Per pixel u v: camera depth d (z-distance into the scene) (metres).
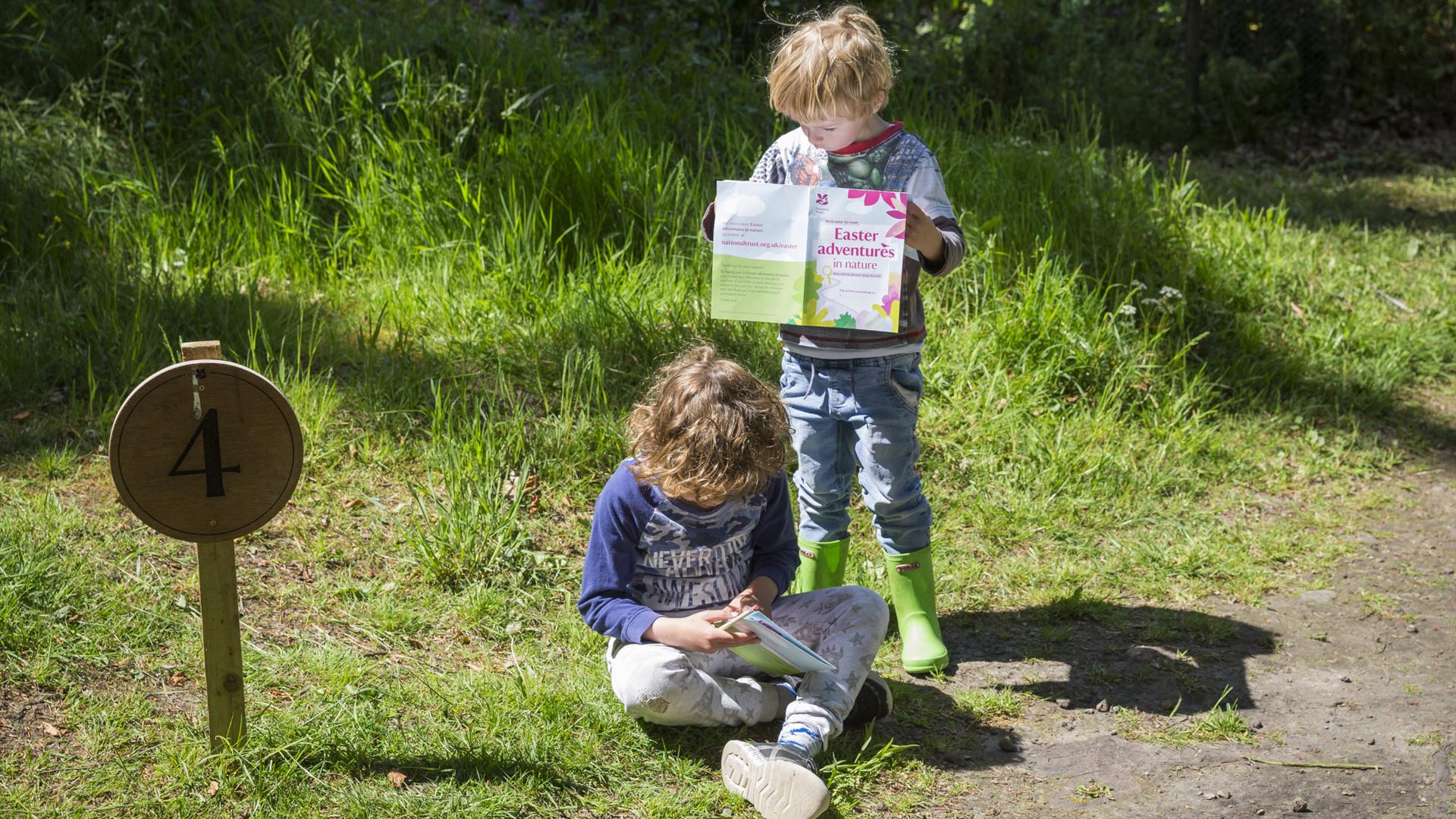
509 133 6.27
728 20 8.32
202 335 4.63
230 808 2.49
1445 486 4.89
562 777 2.69
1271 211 7.26
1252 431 5.16
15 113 5.89
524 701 2.93
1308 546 4.29
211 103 6.15
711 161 6.44
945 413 4.88
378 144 5.86
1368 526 4.49
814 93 2.74
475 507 3.74
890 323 2.86
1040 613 3.72
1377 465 5.05
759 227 2.87
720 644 2.57
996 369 5.20
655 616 2.67
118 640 3.02
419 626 3.31
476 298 5.13
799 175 3.03
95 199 5.54
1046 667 3.39
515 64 6.77
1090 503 4.44
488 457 4.02
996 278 5.57
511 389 4.60
